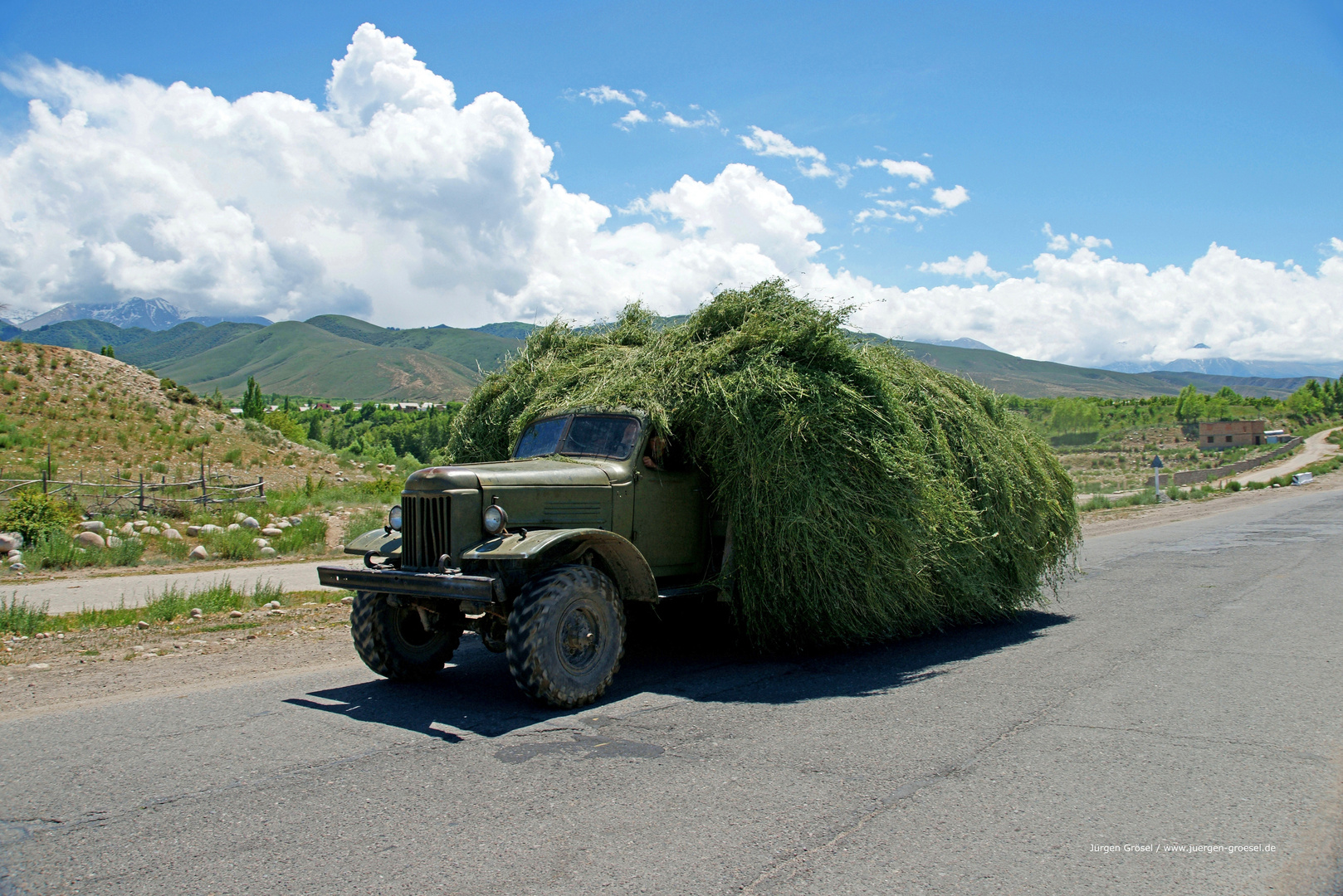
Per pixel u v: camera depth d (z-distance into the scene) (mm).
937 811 3588
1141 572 12102
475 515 5570
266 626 8781
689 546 6930
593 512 6176
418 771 4223
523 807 3709
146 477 24031
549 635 5254
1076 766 4152
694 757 4387
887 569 6578
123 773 4219
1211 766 4125
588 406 7020
